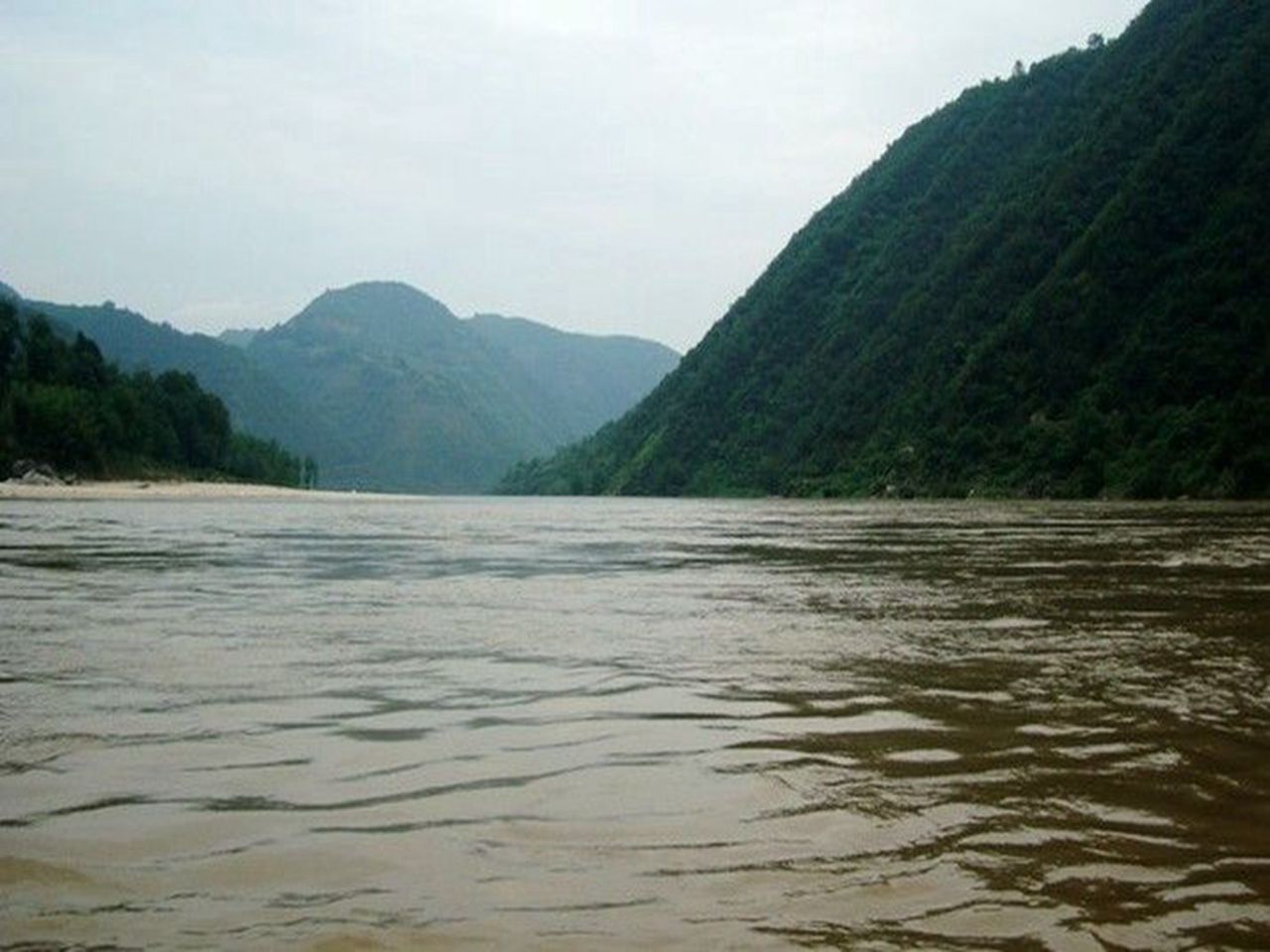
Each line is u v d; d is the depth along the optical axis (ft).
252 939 9.60
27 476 267.39
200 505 193.36
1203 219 285.64
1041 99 503.61
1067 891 10.84
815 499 328.49
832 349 443.73
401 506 242.37
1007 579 46.47
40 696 20.52
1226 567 51.29
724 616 34.06
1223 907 10.40
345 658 25.36
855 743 17.17
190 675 22.91
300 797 13.99
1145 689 21.56
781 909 10.35
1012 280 335.47
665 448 488.44
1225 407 222.28
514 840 12.37
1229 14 358.02
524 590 43.42
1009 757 16.25
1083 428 247.29
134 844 12.14
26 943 9.45
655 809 13.60
